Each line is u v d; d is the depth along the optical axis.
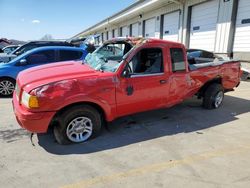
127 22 26.84
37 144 4.00
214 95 5.99
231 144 4.16
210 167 3.41
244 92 8.20
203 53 7.91
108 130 4.64
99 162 3.49
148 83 4.48
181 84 5.07
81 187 2.90
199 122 5.21
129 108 4.39
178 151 3.87
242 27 11.15
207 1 13.23
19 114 3.65
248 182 3.07
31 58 7.62
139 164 3.46
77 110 3.87
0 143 4.02
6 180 3.01
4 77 7.27
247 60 10.95
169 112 5.84
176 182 3.04
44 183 2.97
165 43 4.73
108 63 4.47
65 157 3.61
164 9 17.81
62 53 8.05
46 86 3.57
